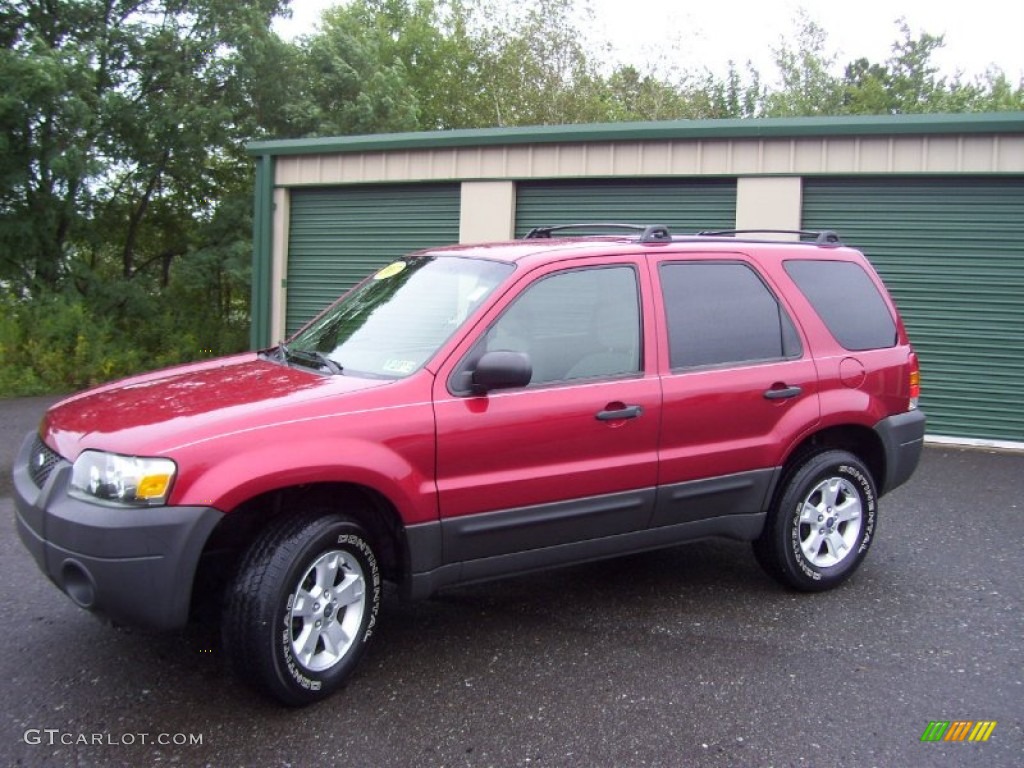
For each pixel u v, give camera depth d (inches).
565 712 147.9
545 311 174.2
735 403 189.0
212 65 695.7
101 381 581.9
